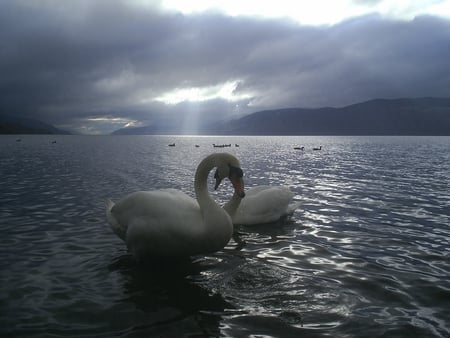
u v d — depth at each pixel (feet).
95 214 36.17
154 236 20.51
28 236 28.43
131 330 14.87
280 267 21.95
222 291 18.42
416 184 61.72
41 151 178.91
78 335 14.49
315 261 23.18
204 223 20.45
